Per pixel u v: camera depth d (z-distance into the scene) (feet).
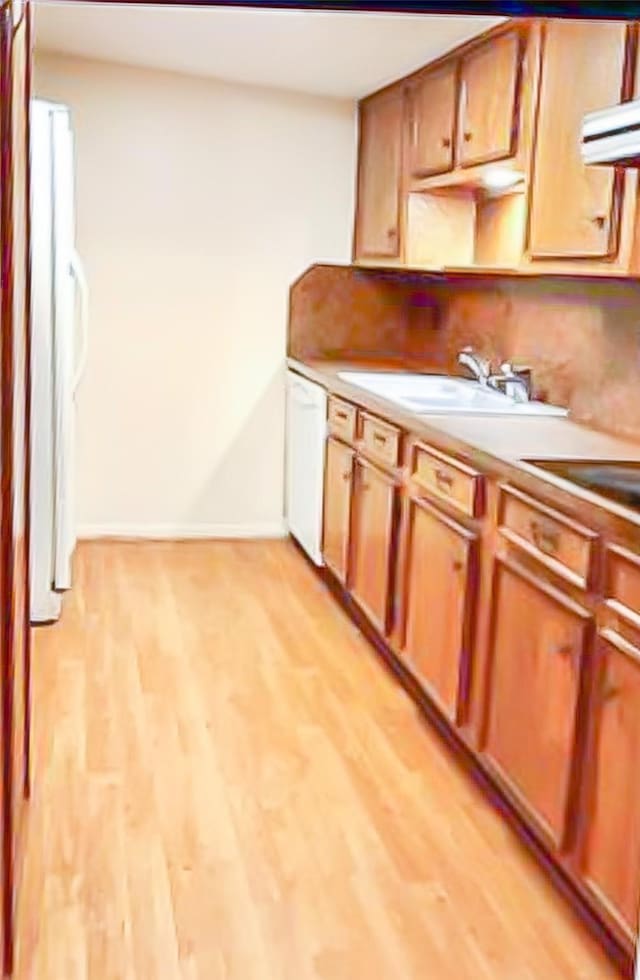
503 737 9.11
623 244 9.18
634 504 7.28
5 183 5.96
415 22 11.73
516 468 8.73
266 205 17.47
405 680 12.36
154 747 10.42
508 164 11.44
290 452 17.83
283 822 9.13
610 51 9.23
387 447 12.53
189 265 17.42
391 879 8.35
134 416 17.69
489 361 14.61
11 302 6.38
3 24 5.81
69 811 9.11
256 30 12.99
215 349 17.74
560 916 7.97
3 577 6.31
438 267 14.46
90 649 12.93
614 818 7.14
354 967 7.27
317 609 14.84
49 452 13.24
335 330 18.01
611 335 11.07
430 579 10.96
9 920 6.72
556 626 7.99
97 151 16.78
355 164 17.57
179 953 7.30
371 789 9.80
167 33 13.78
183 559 16.98
